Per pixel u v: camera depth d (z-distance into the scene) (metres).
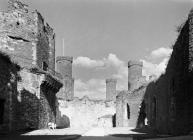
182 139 14.00
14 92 25.91
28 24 30.66
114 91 58.31
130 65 53.28
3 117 23.78
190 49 17.55
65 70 54.00
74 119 54.19
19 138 17.69
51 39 35.03
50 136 19.25
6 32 29.30
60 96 52.81
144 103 41.06
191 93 17.53
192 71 17.27
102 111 56.81
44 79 29.12
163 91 28.11
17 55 29.25
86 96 56.34
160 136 19.30
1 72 23.16
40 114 29.05
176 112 21.78
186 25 19.08
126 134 22.73
